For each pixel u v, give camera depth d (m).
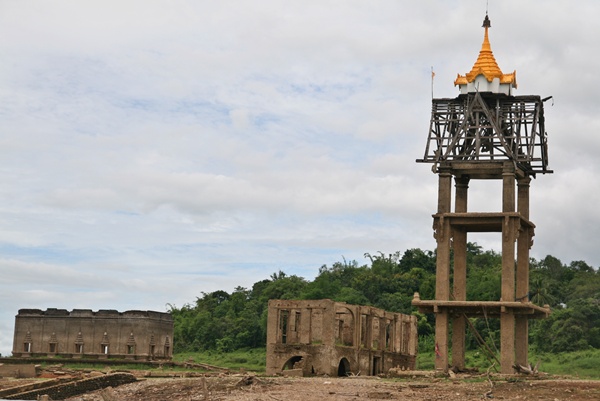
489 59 62.72
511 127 61.47
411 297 137.38
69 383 61.78
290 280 156.50
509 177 60.09
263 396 52.62
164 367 96.00
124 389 61.31
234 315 144.00
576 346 108.19
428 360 106.88
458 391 53.00
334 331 76.75
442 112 62.56
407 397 51.16
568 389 51.88
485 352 73.81
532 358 105.25
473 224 61.28
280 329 78.38
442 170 61.69
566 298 133.62
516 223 59.66
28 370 77.00
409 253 158.88
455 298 62.81
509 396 50.62
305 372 75.81
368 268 160.62
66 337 101.81
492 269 140.50
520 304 58.47
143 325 100.56
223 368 93.94
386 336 87.94
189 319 145.75
